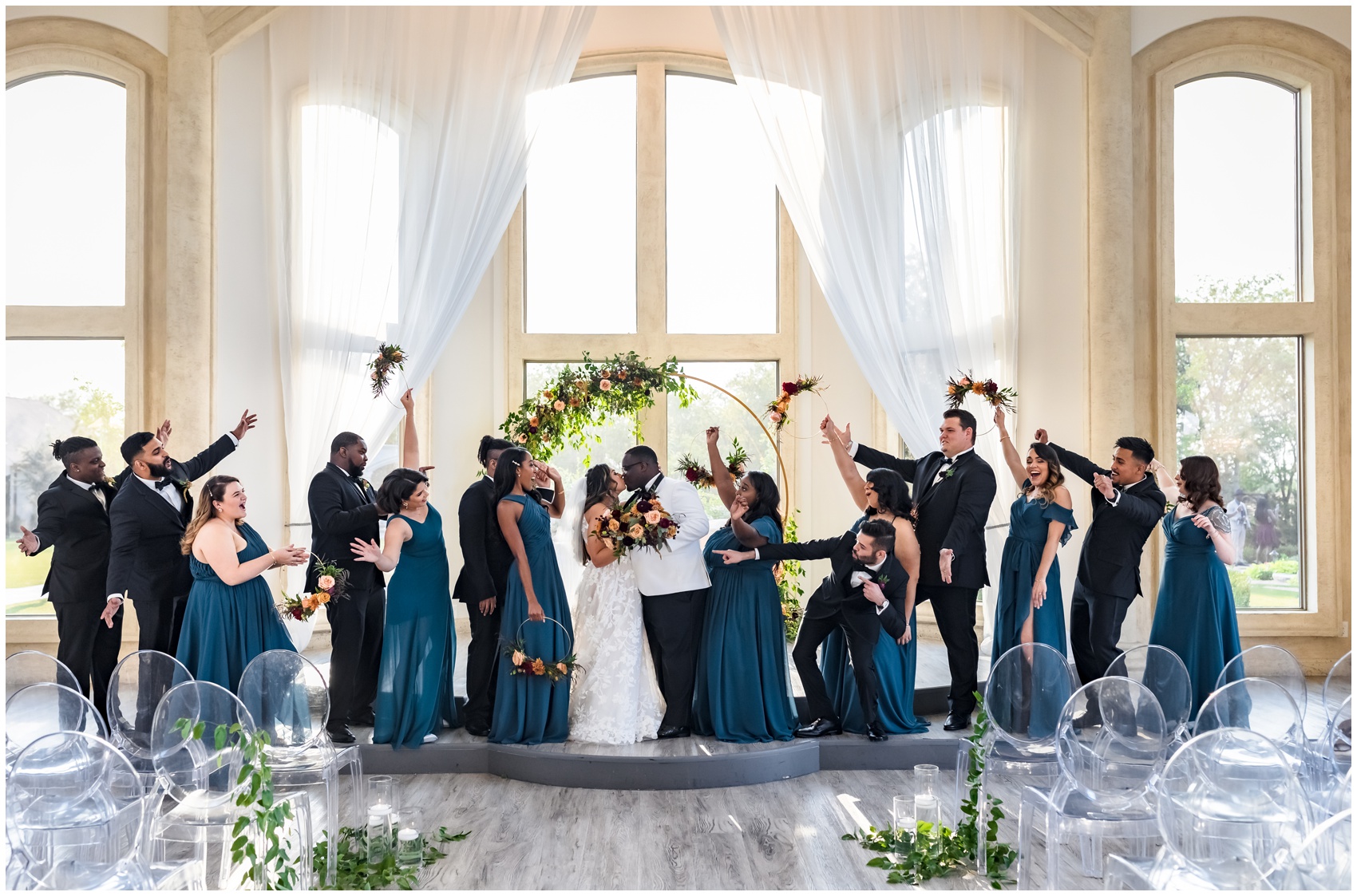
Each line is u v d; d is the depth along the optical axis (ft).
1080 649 16.60
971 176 21.44
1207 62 22.35
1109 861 9.07
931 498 16.24
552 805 13.76
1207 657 15.81
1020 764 11.28
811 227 20.40
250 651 14.51
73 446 16.20
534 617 15.30
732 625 15.65
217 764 10.27
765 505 15.93
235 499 14.32
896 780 14.87
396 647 15.38
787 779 14.94
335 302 21.03
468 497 16.03
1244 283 22.71
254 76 22.06
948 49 21.16
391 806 12.00
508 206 20.74
